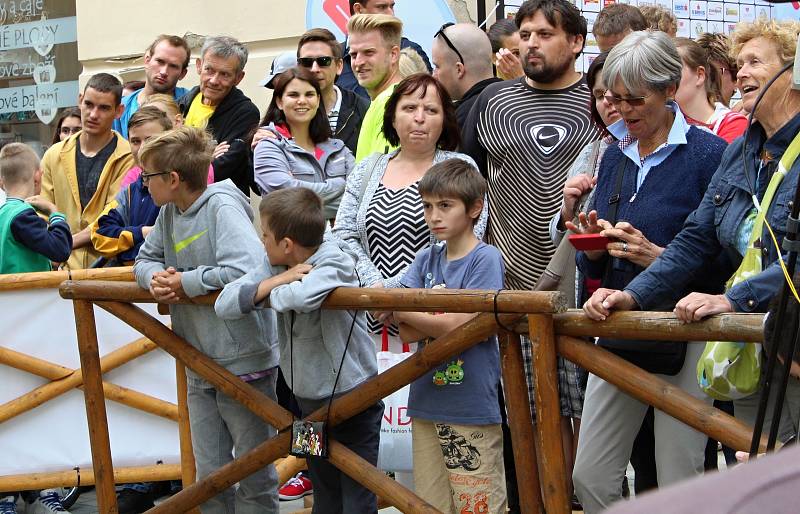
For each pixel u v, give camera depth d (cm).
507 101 426
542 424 271
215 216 350
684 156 302
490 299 271
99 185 559
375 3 563
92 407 384
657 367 296
